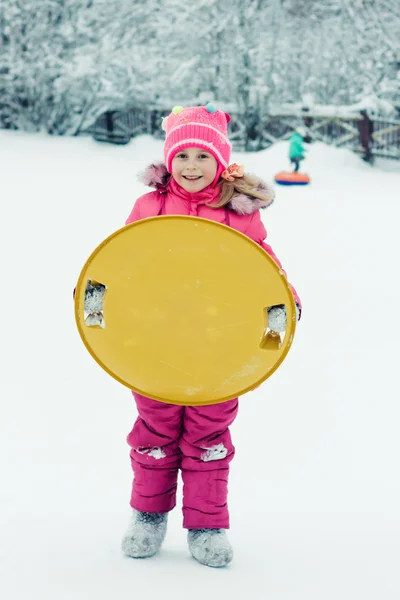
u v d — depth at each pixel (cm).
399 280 671
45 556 217
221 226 200
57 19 2028
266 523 251
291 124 2064
